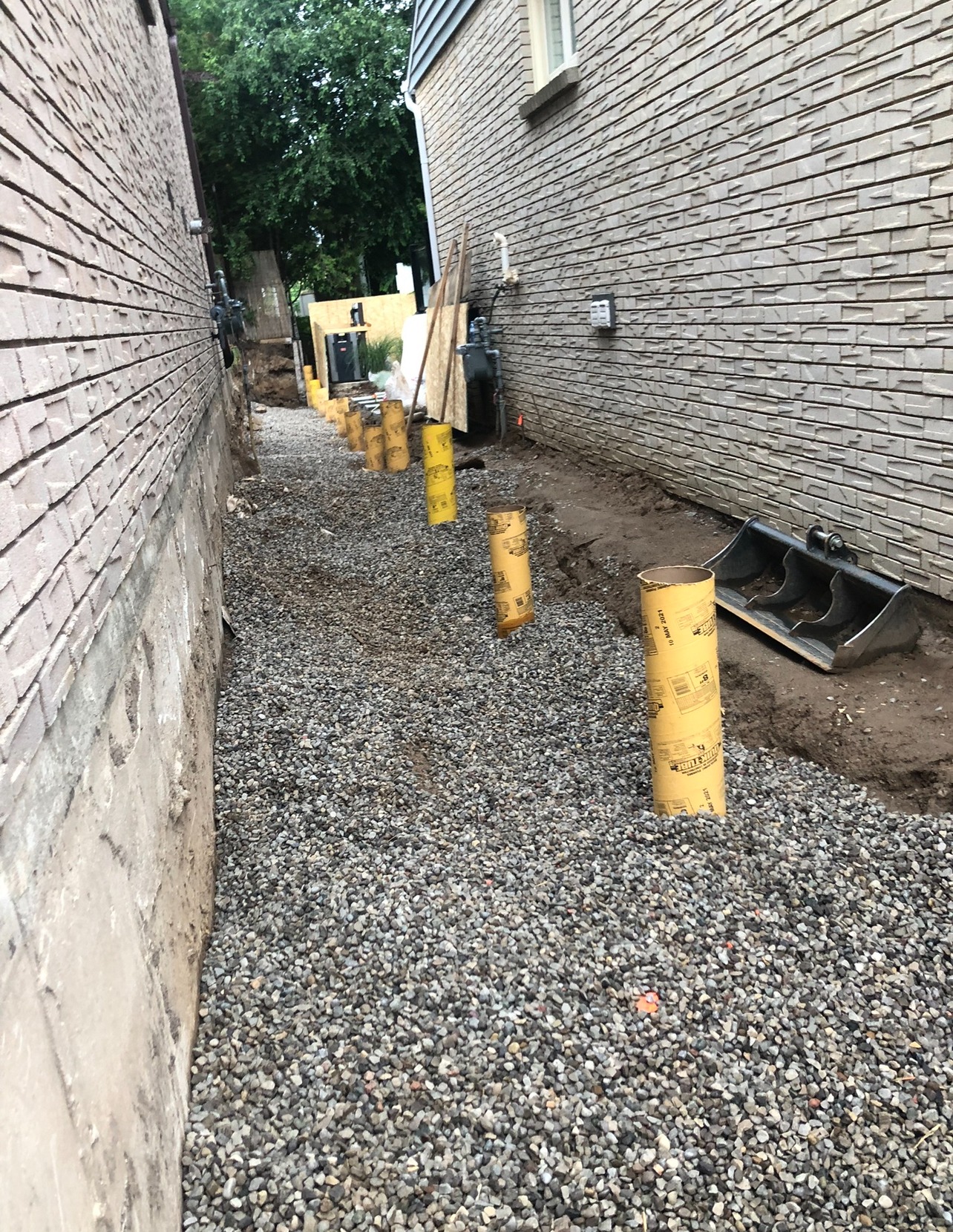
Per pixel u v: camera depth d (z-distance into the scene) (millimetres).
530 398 9922
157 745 2281
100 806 1614
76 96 2496
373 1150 1963
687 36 5355
